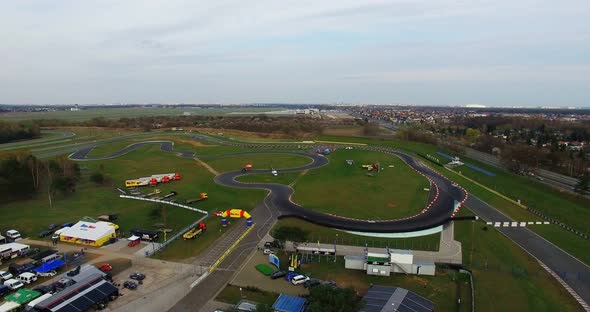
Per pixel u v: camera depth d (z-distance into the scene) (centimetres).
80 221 7831
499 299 5291
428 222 8369
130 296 5225
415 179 12556
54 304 4616
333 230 7869
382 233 7738
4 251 6300
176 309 4962
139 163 15075
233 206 9444
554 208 9831
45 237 7394
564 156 15400
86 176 12500
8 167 10231
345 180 12269
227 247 6969
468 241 7419
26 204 9500
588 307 5169
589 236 7912
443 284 5750
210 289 5494
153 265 6222
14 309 4791
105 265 6000
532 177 13512
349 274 6031
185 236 7294
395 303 4678
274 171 13238
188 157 16512
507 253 6906
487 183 12319
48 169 10812
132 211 9038
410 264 6044
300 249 6844
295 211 9050
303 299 5006
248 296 5306
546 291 5578
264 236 7500
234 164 14925
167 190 11025
